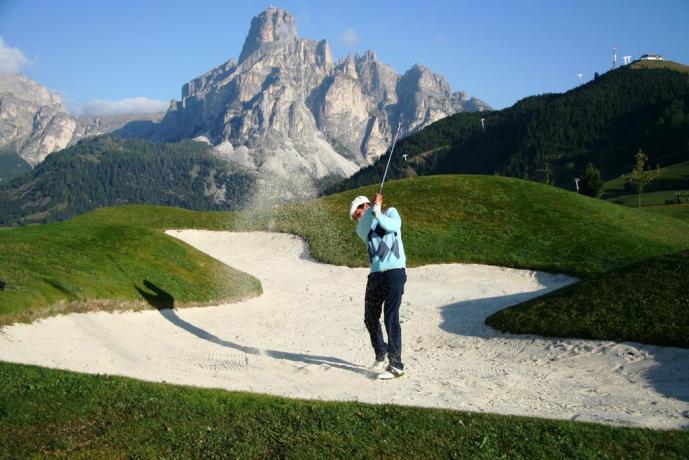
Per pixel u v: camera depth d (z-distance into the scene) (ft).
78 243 66.85
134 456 21.08
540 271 92.17
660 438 23.68
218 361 41.63
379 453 22.22
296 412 26.16
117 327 48.47
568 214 117.39
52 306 45.73
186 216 138.82
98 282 55.26
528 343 48.67
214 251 115.65
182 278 68.28
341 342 51.37
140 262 67.41
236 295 70.23
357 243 110.93
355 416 25.94
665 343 41.04
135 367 37.50
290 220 129.49
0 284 41.47
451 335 55.83
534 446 23.00
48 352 38.65
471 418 26.25
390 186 145.28
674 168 503.20
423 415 26.32
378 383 35.96
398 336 37.40
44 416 23.77
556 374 39.17
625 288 51.90
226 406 26.73
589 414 28.32
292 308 69.62
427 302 74.38
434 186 139.33
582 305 51.78
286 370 39.45
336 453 22.11
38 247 61.36
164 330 51.29
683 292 47.55
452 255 101.24
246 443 22.61
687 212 223.51
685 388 33.40
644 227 115.14
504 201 125.90
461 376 38.75
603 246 99.66
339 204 137.08
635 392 33.45
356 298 76.84
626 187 472.03
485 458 21.90
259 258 109.19
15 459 20.13
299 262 105.09
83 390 27.32
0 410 23.93
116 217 138.21
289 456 21.66
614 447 22.95
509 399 32.40
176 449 21.88
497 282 88.84
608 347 43.14
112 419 24.13
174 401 26.76
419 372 40.01
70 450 21.12
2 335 39.11
